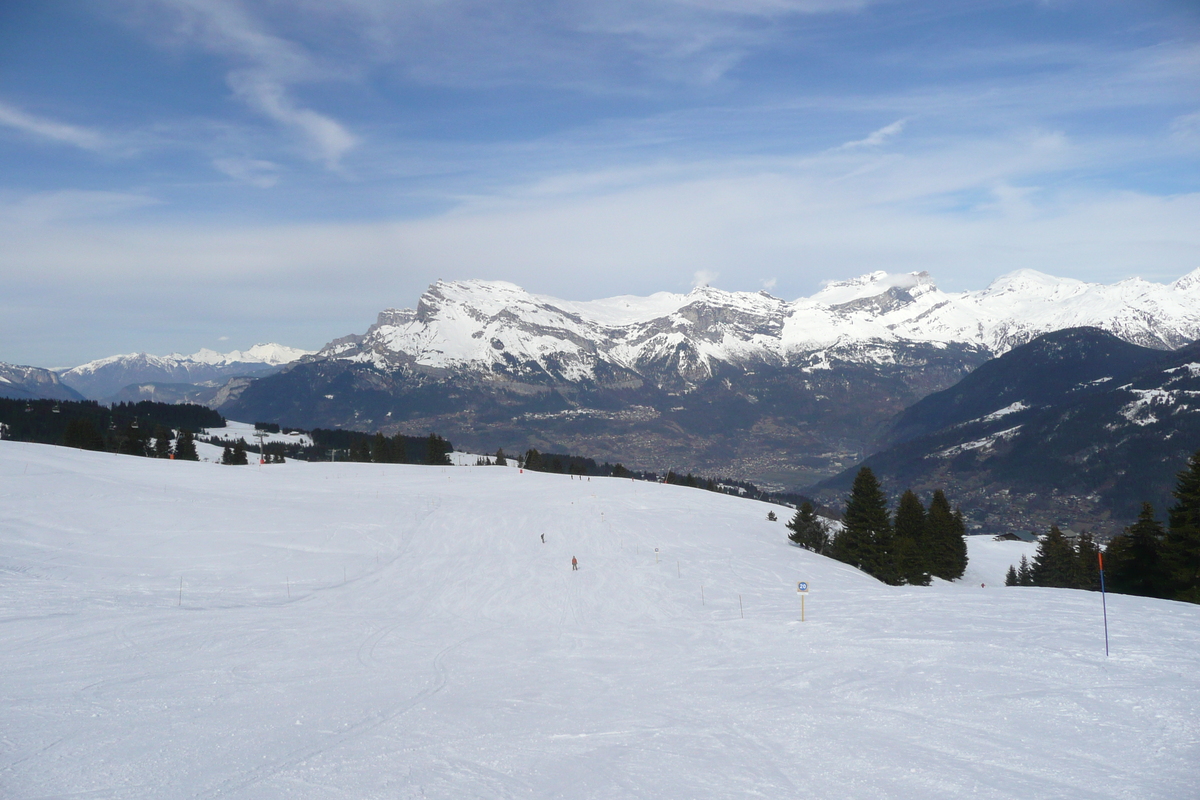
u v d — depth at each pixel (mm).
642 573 50125
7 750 18406
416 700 23047
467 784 16172
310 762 17625
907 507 86938
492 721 20766
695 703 22047
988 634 27906
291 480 90375
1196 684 20266
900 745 17500
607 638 33219
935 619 31828
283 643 31188
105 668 26391
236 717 21141
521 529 65500
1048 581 85875
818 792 15227
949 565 88312
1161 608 33062
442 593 43812
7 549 47375
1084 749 16562
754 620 35438
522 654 30000
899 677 22969
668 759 17406
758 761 17062
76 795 15844
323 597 42531
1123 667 22281
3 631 31438
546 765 17266
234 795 15758
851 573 56438
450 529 64000
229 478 87562
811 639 29891
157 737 19406
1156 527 57656
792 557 60656
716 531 71125
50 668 26266
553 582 46844
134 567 46531
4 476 66312
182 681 24984
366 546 56156
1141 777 14992
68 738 19297
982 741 17406
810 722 19547
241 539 55094
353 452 169250
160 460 97625
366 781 16422
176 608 37688
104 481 70188
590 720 20703
